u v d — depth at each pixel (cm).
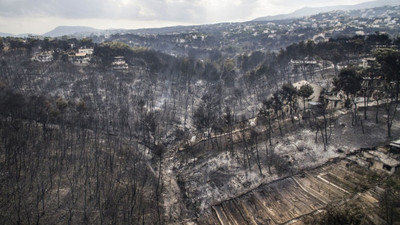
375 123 9719
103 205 7288
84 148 10081
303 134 9931
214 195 7962
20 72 17338
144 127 12588
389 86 10588
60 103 12031
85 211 6838
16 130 9969
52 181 7944
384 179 7138
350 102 11225
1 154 8750
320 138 9531
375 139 8956
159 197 8144
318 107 11806
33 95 12900
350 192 7000
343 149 8800
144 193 8156
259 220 6669
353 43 16400
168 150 11438
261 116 11756
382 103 10931
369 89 11244
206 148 10625
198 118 12444
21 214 6569
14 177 7775
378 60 9681
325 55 17875
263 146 9756
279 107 11400
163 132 12725
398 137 8850
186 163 9975
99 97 15212
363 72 10300
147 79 19312
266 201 7294
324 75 16150
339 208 5894
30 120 10994
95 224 6675
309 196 7162
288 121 11238
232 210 7219
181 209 7694
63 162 8988
